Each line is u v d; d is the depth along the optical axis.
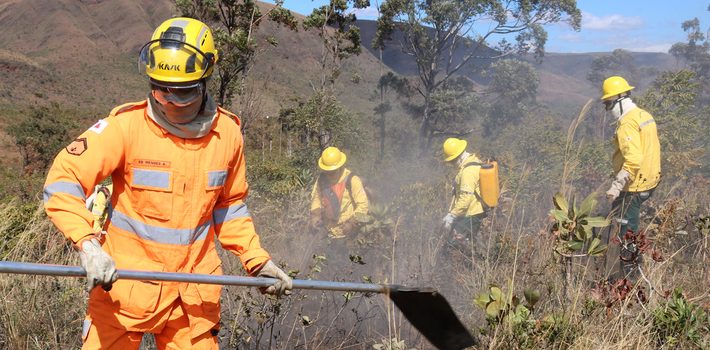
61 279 4.56
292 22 19.75
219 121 2.87
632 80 64.56
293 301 4.77
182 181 2.77
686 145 9.56
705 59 56.34
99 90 117.56
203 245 2.89
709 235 5.87
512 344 3.78
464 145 6.90
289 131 27.72
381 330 4.66
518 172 9.69
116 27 148.38
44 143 35.28
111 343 2.76
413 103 45.72
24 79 110.81
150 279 2.56
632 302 4.34
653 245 5.60
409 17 41.62
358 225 6.15
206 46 2.75
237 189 3.00
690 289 5.01
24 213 6.18
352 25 30.48
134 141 2.72
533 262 4.98
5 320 4.15
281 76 103.62
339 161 6.54
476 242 6.37
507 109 43.69
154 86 2.69
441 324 2.99
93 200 4.52
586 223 4.45
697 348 3.91
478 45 44.16
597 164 9.91
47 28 144.38
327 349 4.38
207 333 2.88
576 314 4.04
